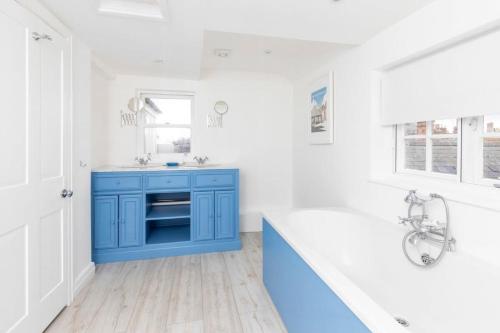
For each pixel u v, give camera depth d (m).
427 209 1.75
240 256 2.97
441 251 1.52
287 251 1.72
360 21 1.91
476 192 1.56
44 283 1.69
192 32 2.09
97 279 2.42
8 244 1.38
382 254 1.96
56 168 1.84
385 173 2.22
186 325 1.78
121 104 3.37
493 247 1.37
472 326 1.34
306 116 3.41
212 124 3.67
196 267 2.68
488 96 1.41
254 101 3.80
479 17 1.38
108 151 3.35
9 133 1.38
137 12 1.83
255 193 3.86
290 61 3.09
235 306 2.00
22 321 1.48
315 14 1.81
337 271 1.24
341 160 2.65
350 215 2.27
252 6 1.71
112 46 2.38
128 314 1.89
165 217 2.99
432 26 1.65
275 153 3.90
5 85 1.35
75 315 1.88
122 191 2.84
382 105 2.18
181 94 3.60
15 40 1.41
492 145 1.54
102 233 2.79
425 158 1.98
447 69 1.64
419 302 1.64
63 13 1.80
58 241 1.86
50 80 1.75
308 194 3.38
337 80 2.70
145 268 2.66
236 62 3.18
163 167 3.16
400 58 1.89
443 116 1.67
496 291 1.24
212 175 3.10
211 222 3.11
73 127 2.06
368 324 0.91
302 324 1.48
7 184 1.37
